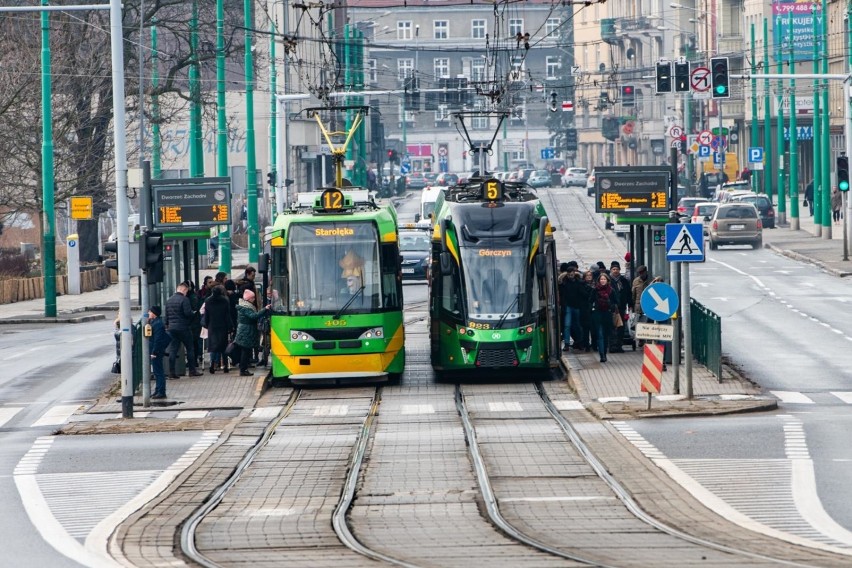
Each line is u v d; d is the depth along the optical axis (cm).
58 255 16962
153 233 6544
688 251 6259
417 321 10706
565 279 8250
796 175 18700
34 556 3531
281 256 7256
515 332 7200
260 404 6725
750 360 7838
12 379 7944
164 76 15900
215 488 4575
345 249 7250
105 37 14362
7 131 13425
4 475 4962
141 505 4309
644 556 3347
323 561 3359
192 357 7638
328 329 7138
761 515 3950
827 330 9181
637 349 8344
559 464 4900
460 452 5222
